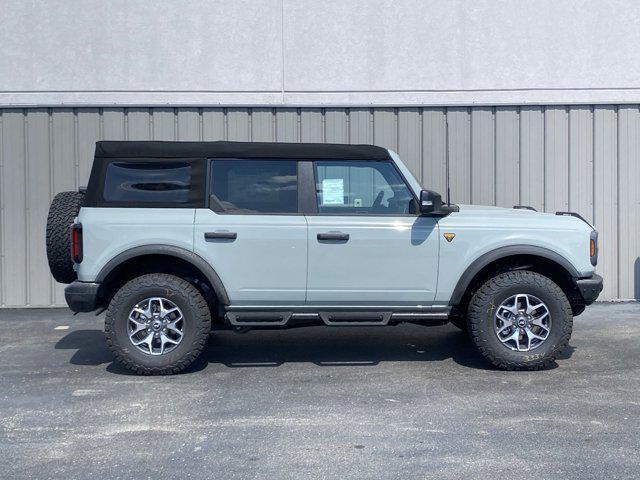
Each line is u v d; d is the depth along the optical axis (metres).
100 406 6.11
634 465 4.82
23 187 10.47
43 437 5.41
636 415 5.79
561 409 5.94
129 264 7.08
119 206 6.95
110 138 10.56
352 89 10.67
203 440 5.32
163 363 6.88
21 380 6.90
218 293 6.95
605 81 10.63
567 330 6.98
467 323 7.17
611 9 10.62
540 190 10.59
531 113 10.58
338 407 6.03
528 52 10.64
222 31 10.62
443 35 10.63
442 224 7.04
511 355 6.98
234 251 6.94
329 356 7.72
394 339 8.48
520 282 6.96
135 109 10.57
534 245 7.06
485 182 10.60
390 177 7.16
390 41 10.65
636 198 10.57
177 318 6.96
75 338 8.66
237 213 7.00
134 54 10.57
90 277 6.85
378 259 7.01
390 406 6.05
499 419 5.71
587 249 7.13
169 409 6.02
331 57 10.66
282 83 10.66
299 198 7.07
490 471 4.73
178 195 7.00
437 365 7.35
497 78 10.66
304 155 7.11
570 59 10.62
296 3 10.64
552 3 10.62
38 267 10.46
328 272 7.00
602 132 10.59
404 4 10.66
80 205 7.44
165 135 10.59
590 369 7.12
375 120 10.63
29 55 10.51
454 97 10.64
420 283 7.04
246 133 10.62
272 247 6.95
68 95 10.53
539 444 5.19
